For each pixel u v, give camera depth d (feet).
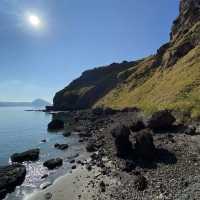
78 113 424.05
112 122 241.55
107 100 507.71
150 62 513.86
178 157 98.84
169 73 354.13
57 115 485.97
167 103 230.89
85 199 77.61
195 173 81.66
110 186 84.33
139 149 104.47
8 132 267.39
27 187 94.22
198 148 104.42
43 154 148.36
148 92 361.10
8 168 111.34
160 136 131.54
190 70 285.43
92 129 219.61
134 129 148.15
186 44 391.65
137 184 80.23
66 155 140.36
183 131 136.46
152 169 92.02
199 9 471.21
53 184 94.43
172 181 78.54
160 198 69.00
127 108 320.50
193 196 66.18
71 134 220.84
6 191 90.12
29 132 263.29
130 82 497.46
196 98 192.44
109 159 113.80
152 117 147.43
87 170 105.09
